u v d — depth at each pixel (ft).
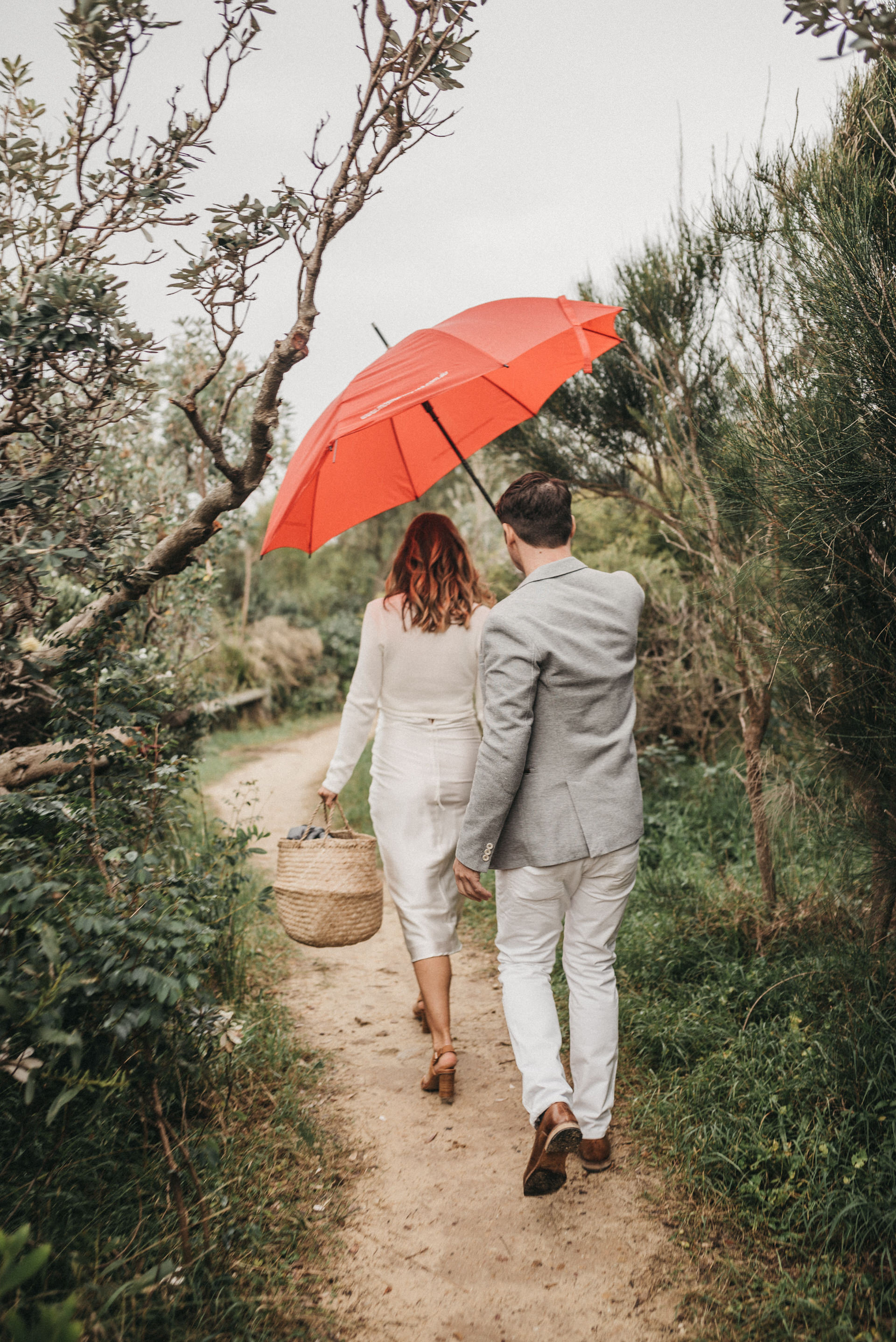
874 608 9.07
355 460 10.68
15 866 6.48
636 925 13.05
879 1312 6.14
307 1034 11.25
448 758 9.78
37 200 7.64
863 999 9.18
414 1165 8.41
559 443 14.79
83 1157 7.05
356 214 7.01
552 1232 7.39
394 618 9.72
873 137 8.77
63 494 8.29
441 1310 6.50
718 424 11.12
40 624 9.16
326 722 53.62
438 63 6.80
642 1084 9.43
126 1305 5.49
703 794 19.70
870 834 9.85
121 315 7.50
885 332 7.71
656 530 22.15
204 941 6.67
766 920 11.76
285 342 7.10
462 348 8.93
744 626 11.05
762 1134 7.92
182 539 8.35
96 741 7.88
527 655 7.34
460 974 13.35
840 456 8.26
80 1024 6.07
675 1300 6.53
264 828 22.82
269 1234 7.06
